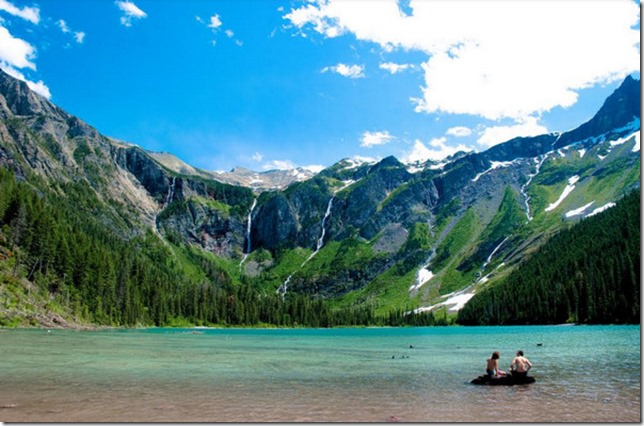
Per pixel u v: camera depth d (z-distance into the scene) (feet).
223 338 401.49
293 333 581.53
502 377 122.72
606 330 416.67
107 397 101.30
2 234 465.47
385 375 143.54
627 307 503.20
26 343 235.81
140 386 116.57
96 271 523.29
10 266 438.40
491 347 270.05
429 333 543.80
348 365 175.11
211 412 88.02
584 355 193.98
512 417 84.79
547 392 109.70
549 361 173.58
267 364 176.14
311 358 206.39
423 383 126.41
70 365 155.33
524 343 293.64
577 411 89.25
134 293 597.11
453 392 111.55
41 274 451.53
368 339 409.08
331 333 585.22
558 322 638.94
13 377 128.06
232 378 134.10
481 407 93.50
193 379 130.52
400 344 320.09
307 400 100.58
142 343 280.92
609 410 89.97
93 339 297.12
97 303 502.79
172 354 211.00
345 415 86.48
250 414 86.69
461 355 222.69
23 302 404.57
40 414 84.84
